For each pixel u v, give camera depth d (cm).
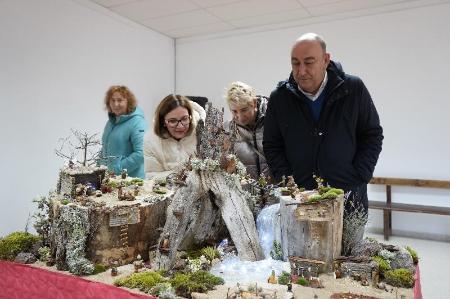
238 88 233
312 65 180
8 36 348
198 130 200
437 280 336
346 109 196
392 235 486
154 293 138
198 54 612
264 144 223
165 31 579
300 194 171
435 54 451
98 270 162
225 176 187
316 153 201
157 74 586
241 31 571
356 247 169
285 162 217
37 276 164
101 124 467
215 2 453
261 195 206
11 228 355
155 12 487
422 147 468
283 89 209
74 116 427
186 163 198
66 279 155
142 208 176
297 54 180
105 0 441
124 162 298
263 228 186
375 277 147
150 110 571
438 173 461
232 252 179
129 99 318
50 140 395
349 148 199
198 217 183
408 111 472
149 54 563
